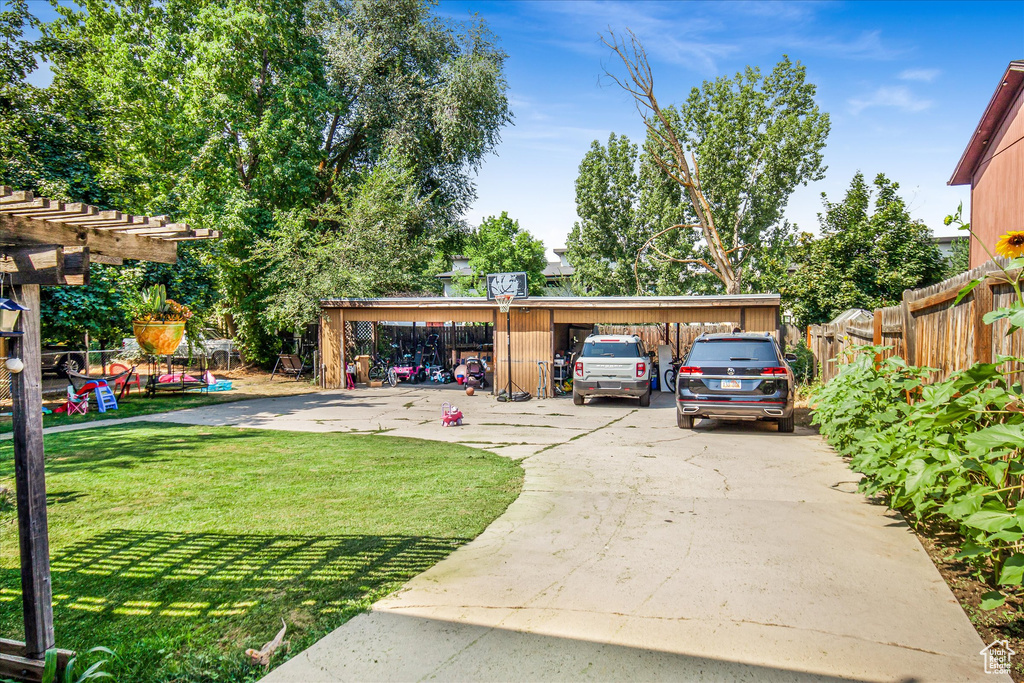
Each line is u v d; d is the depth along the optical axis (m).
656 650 3.11
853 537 4.75
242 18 21.56
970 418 4.22
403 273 22.17
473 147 26.08
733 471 7.14
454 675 2.90
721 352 10.30
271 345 24.84
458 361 22.48
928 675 2.84
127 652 3.11
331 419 12.38
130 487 6.43
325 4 24.91
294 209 21.41
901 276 18.62
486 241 45.34
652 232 33.22
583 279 35.16
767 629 3.31
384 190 21.84
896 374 6.60
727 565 4.22
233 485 6.51
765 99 31.31
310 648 3.16
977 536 3.42
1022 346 4.15
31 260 3.02
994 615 3.45
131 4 23.61
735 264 31.92
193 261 17.44
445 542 4.71
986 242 13.07
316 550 4.55
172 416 12.80
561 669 2.94
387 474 7.04
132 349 22.00
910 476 4.19
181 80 23.17
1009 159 11.51
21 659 2.95
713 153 30.89
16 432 2.94
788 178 31.00
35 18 15.99
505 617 3.49
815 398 8.20
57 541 4.74
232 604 3.67
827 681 2.81
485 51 25.80
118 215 3.28
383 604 3.67
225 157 22.66
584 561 4.33
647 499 5.92
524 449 8.77
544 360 16.84
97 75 22.73
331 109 24.27
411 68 25.61
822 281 19.67
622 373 14.19
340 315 19.31
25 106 14.97
